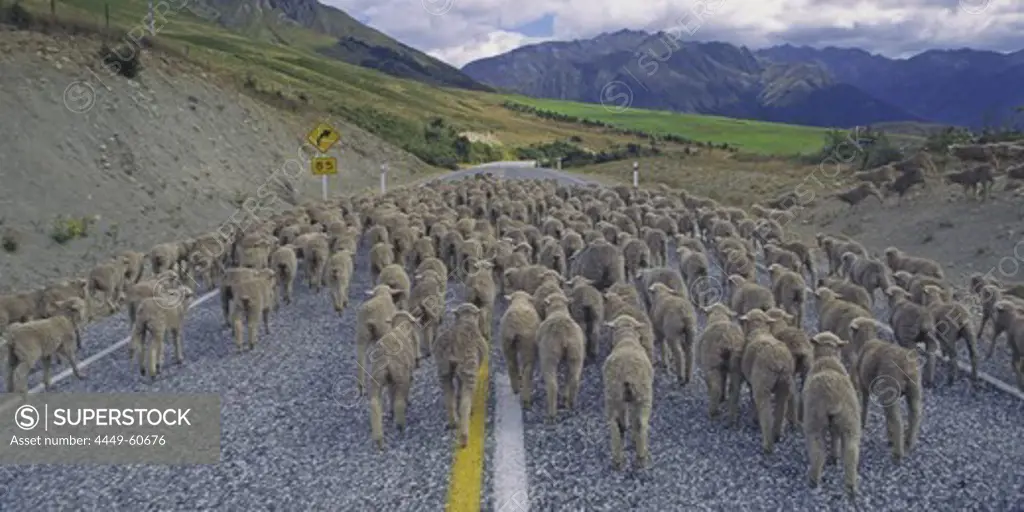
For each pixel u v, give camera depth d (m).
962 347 13.80
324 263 19.45
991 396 11.28
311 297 18.31
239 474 8.88
